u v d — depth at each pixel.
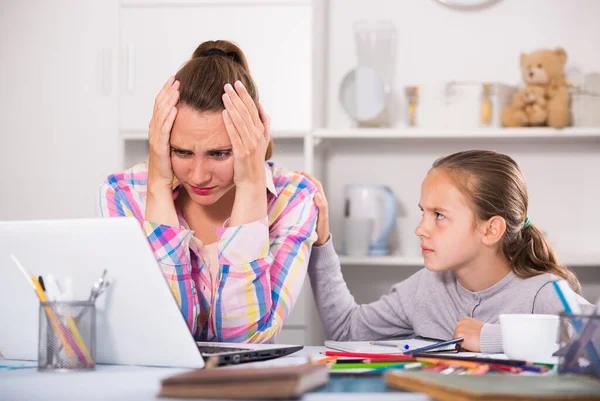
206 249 1.58
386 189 2.82
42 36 2.75
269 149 1.65
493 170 1.68
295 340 2.62
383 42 2.79
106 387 0.90
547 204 2.96
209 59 1.53
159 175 1.50
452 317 1.72
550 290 1.60
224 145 1.46
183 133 1.45
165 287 1.06
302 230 1.62
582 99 2.72
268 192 1.65
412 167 2.99
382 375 0.97
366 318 1.83
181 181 1.53
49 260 1.11
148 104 2.70
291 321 2.62
